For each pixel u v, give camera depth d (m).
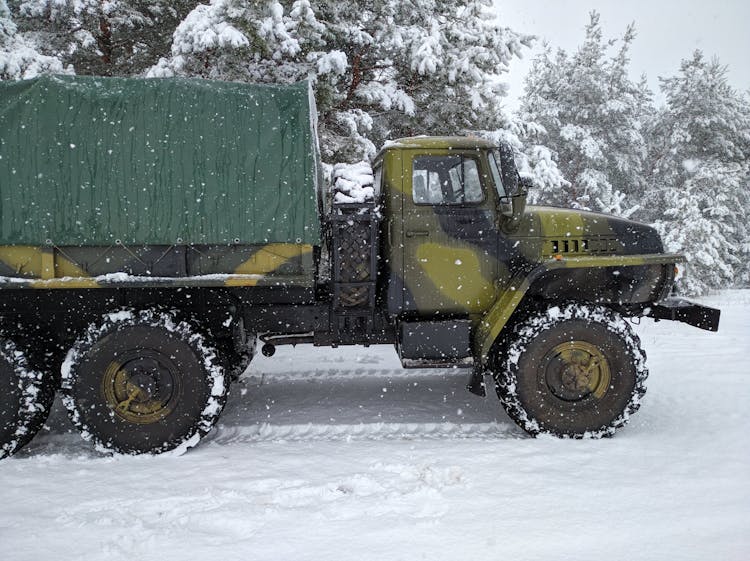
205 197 3.61
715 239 15.52
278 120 3.66
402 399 4.80
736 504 2.74
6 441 3.53
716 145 19.91
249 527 2.58
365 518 2.64
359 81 8.38
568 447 3.57
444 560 2.28
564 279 4.08
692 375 5.46
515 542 2.41
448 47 8.12
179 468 3.33
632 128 19.97
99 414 3.56
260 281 3.67
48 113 3.49
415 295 4.07
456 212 4.06
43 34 8.27
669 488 2.92
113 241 3.55
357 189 3.90
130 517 2.70
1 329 3.71
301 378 5.55
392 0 7.91
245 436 3.95
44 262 3.52
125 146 3.55
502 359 3.92
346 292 3.98
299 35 6.95
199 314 3.95
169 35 8.69
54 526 2.62
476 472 3.17
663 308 4.30
